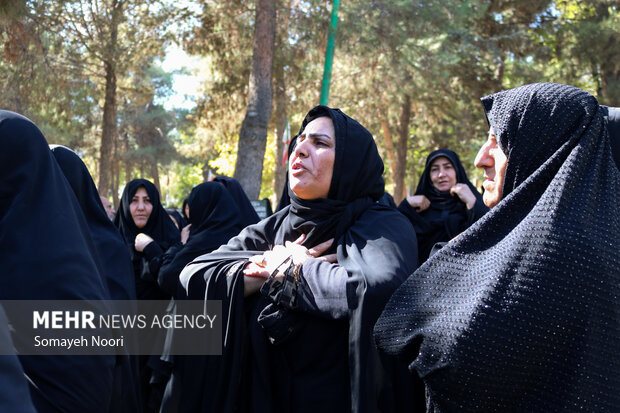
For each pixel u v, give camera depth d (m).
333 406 1.90
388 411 1.81
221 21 12.41
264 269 2.02
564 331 1.24
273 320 1.92
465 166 21.33
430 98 15.75
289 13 10.55
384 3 10.37
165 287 3.40
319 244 2.13
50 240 1.66
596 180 1.33
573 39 16.33
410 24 10.70
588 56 16.16
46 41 12.22
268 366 1.98
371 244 1.98
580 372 1.23
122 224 4.39
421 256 3.99
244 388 2.02
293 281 1.94
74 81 14.36
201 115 15.68
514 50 16.56
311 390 1.92
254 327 2.00
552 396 1.26
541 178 1.37
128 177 38.00
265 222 2.35
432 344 1.36
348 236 2.07
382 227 2.06
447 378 1.31
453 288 1.40
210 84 15.36
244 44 12.63
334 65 14.88
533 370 1.26
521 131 1.44
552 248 1.26
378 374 1.80
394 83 13.61
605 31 15.65
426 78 12.39
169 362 3.07
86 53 14.70
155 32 13.39
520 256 1.29
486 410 1.29
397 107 15.15
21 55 10.43
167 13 12.78
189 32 13.03
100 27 13.45
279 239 2.26
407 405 1.92
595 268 1.25
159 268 3.77
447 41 12.49
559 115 1.40
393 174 20.06
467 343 1.29
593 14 17.03
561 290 1.25
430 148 20.86
